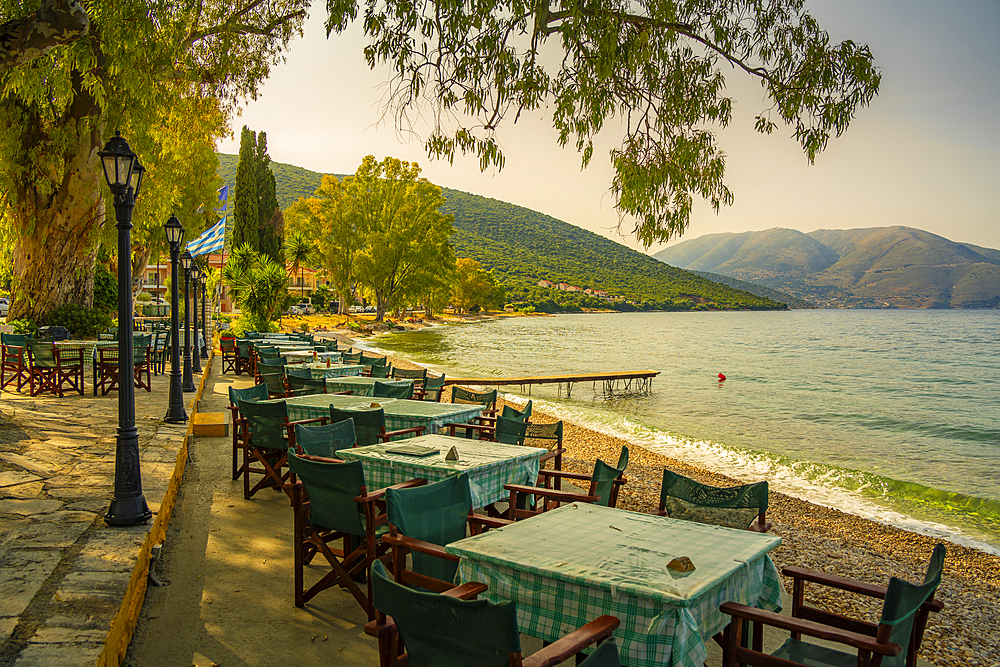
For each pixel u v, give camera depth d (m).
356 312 100.12
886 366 36.91
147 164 15.91
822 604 5.08
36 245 17.33
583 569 2.54
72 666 2.53
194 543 5.23
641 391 24.92
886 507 8.57
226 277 34.78
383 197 74.31
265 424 6.25
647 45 6.37
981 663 4.20
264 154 64.12
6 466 5.91
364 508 3.86
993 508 8.59
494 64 6.18
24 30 6.52
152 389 12.59
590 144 6.35
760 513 3.84
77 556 3.78
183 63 12.43
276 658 3.46
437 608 2.13
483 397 8.81
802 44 6.35
